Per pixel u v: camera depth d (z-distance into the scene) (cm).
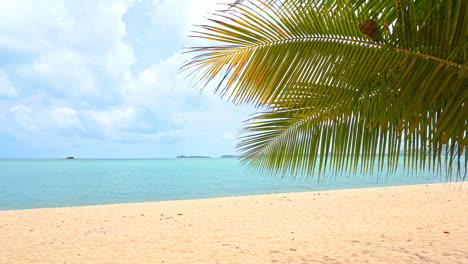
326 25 179
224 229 845
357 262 549
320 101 195
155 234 808
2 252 666
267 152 258
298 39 186
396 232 760
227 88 193
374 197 1433
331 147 218
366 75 172
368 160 205
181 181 3688
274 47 190
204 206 1289
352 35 174
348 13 172
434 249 611
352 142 209
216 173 5672
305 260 567
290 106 216
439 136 158
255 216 1030
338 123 213
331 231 789
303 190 2338
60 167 9419
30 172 6278
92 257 620
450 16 149
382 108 178
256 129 257
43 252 662
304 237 734
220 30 186
